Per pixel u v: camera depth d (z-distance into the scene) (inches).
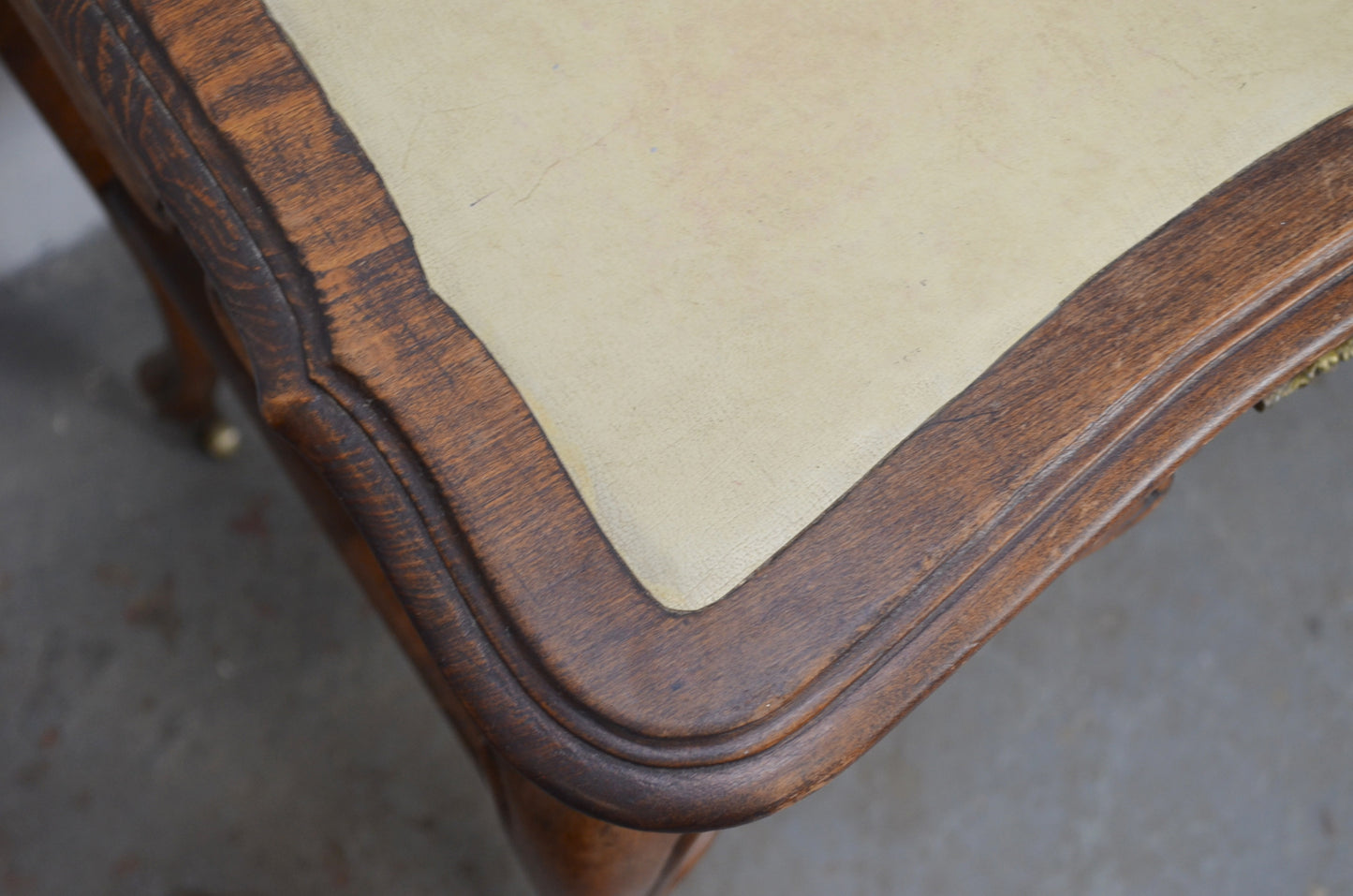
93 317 91.8
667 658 37.6
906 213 40.4
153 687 81.4
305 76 40.7
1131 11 42.3
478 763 49.9
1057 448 39.0
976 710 83.3
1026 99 41.4
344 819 78.8
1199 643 86.3
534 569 38.0
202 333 52.5
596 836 43.8
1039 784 81.6
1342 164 41.1
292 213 39.7
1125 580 88.0
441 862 78.1
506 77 41.1
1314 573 89.1
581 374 39.2
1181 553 89.0
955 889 78.6
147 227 53.5
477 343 39.2
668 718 37.3
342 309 39.3
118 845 77.0
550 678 37.6
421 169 40.3
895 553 38.3
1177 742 83.2
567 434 38.8
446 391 38.9
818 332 39.6
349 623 84.3
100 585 83.7
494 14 41.6
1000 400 39.3
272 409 39.0
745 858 78.6
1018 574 39.3
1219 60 41.9
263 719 81.1
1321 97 41.7
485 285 39.6
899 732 82.2
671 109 41.1
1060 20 42.1
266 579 85.1
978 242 40.3
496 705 37.9
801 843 79.2
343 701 82.1
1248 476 91.9
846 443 38.9
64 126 52.3
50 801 77.8
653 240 40.1
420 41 41.2
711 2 42.0
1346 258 40.6
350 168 40.2
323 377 39.0
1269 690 85.2
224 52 40.6
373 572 50.6
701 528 38.3
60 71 46.2
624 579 38.0
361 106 40.6
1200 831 80.9
